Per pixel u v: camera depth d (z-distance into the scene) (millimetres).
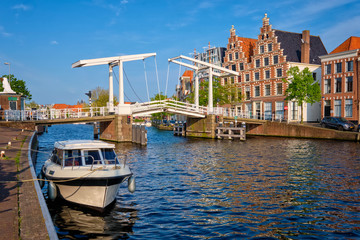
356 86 37719
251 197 12406
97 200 10594
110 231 9078
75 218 10094
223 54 63312
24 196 8531
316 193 12836
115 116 35250
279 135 41375
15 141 20219
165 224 9625
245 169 18328
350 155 22844
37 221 6730
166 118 86875
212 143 34812
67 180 10594
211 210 10891
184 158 23312
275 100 48125
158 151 27812
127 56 34438
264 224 9508
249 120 43031
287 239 8414
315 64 48406
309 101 39656
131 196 12703
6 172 11297
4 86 38812
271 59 48688
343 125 34906
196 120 43094
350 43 39312
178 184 14805
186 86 85000
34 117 33719
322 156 22656
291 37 49875
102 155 12109
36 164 20438
